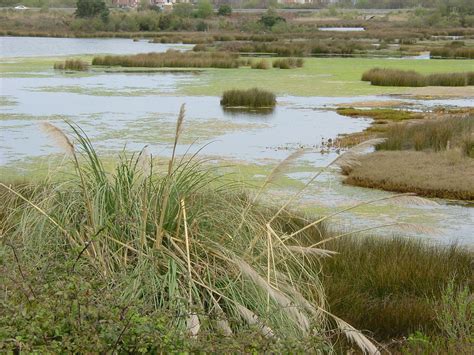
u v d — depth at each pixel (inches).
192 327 188.5
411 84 1670.8
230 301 227.5
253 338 176.1
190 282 219.5
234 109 1248.2
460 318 251.0
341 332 240.1
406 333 279.6
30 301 165.6
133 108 1207.6
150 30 4424.2
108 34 4020.7
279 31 4028.1
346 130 1021.8
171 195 256.1
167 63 2134.6
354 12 6432.1
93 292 173.8
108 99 1331.2
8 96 1350.9
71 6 6830.7
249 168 727.1
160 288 220.1
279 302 227.1
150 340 165.6
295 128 1039.6
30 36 4020.7
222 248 244.5
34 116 1079.6
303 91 1535.4
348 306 297.9
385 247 396.2
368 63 2237.9
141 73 1918.1
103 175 266.1
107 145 832.9
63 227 243.4
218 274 241.3
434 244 473.7
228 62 2106.3
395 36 3722.9
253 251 259.4
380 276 339.9
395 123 1080.2
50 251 228.7
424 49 2930.6
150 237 242.1
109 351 161.8
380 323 286.7
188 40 3361.2
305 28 4276.6
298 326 220.4
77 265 194.1
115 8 6707.7
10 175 630.5
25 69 1971.0
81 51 2780.5
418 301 310.7
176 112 1167.0
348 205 588.1
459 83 1684.3
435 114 1184.2
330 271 344.8
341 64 2204.7
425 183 657.0
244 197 296.0
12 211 280.8
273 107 1285.7
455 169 708.0
